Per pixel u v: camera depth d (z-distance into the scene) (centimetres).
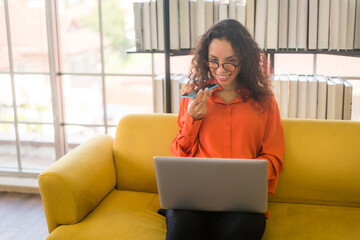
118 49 338
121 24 331
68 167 196
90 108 347
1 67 322
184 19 242
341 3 225
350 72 280
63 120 327
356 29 227
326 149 208
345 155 206
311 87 235
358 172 204
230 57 188
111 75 312
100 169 214
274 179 200
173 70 312
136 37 248
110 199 216
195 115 192
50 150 330
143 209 205
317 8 227
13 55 318
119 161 229
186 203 168
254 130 197
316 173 208
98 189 208
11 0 309
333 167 207
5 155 336
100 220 192
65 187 187
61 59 318
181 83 251
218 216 178
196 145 203
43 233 261
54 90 317
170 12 242
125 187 230
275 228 185
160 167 162
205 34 197
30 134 329
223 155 197
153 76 308
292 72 288
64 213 189
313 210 202
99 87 346
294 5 229
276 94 241
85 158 209
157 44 248
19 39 314
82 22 331
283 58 287
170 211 174
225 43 187
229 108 197
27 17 309
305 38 232
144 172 226
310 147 210
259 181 157
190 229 167
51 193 188
